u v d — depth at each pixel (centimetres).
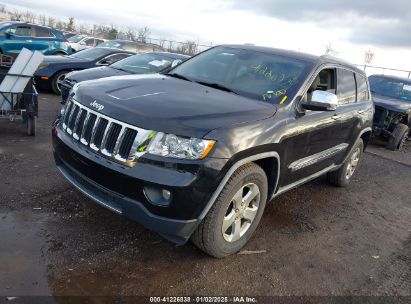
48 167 487
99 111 314
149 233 362
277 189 383
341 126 481
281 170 372
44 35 1606
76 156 321
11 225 341
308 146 411
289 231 418
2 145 552
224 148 292
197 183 282
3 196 391
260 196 352
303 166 418
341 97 492
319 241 408
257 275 327
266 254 362
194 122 295
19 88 593
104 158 302
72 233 344
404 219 516
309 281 332
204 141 286
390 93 1091
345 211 506
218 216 309
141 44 1730
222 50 486
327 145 462
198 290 296
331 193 564
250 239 384
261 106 359
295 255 370
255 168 331
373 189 625
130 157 289
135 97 325
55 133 363
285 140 359
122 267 309
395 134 981
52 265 297
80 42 2486
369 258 390
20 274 280
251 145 314
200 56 491
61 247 321
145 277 301
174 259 330
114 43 1670
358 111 530
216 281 310
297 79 410
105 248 330
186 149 282
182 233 296
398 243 437
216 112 317
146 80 392
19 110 598
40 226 347
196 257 338
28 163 492
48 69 1027
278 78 413
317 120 413
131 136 293
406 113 984
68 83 796
